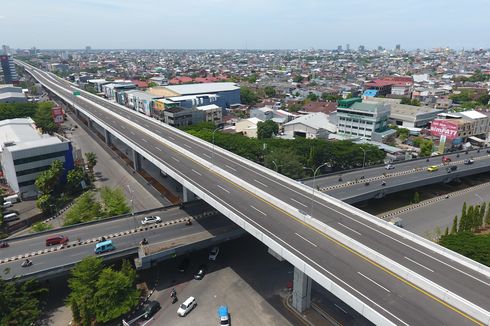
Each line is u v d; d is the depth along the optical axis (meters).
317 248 53.41
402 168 114.81
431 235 81.81
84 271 56.94
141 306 58.97
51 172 99.88
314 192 77.25
